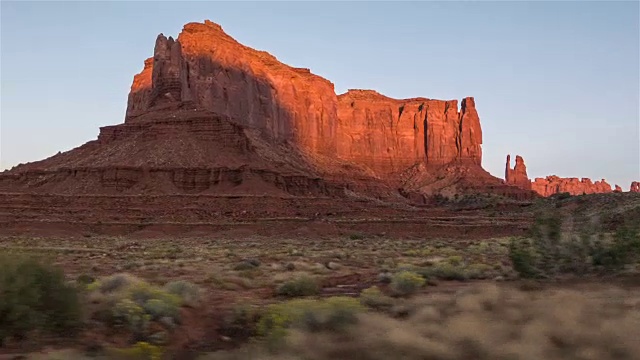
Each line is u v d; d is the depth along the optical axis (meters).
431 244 63.66
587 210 85.25
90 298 16.55
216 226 84.44
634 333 11.91
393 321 13.27
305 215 93.75
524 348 10.79
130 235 80.81
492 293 17.41
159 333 13.60
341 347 11.11
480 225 86.00
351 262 38.69
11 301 12.65
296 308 14.23
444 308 15.59
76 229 83.06
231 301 19.61
